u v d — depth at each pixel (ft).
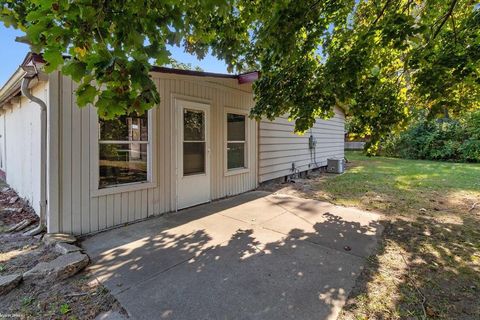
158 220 13.05
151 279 7.55
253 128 21.11
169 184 14.37
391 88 12.56
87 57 4.43
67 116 10.64
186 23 9.18
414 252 9.44
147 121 13.41
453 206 15.72
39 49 4.58
